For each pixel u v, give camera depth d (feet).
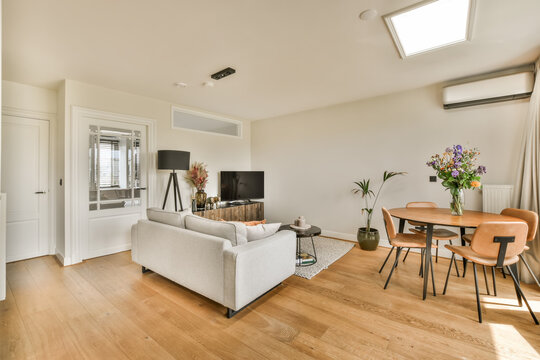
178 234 7.70
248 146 18.75
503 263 6.43
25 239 11.07
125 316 6.67
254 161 18.75
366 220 13.48
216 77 10.21
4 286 6.76
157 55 8.48
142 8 6.11
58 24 6.70
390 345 5.56
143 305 7.21
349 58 8.77
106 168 11.58
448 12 6.59
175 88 11.57
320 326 6.24
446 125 11.12
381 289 8.18
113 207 11.82
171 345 5.58
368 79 10.69
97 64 9.07
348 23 6.79
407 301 7.41
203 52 8.30
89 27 6.86
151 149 12.94
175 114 14.40
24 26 6.75
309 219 15.83
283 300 7.48
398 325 6.28
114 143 11.83
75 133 10.57
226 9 6.18
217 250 6.61
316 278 9.04
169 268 8.07
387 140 12.71
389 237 8.52
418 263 10.52
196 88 11.62
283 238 7.89
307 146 15.84
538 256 8.28
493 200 9.74
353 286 8.40
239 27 6.95
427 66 9.42
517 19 6.56
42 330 6.08
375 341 5.69
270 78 10.51
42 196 11.46
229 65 9.28
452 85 10.40
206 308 7.06
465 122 10.68
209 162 15.90
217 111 15.96
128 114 12.15
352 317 6.62
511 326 6.20
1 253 6.67
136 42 7.66
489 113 10.18
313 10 6.24
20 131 10.86
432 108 11.44
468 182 8.11
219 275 6.58
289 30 7.10
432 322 6.40
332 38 7.51
